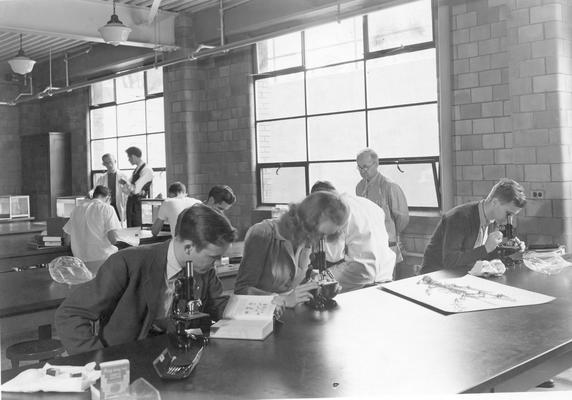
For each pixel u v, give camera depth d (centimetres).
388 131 644
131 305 207
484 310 226
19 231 762
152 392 143
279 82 754
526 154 500
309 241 252
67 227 556
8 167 1186
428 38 603
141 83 978
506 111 535
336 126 695
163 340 195
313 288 239
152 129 963
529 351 176
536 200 493
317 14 680
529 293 251
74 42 983
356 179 680
